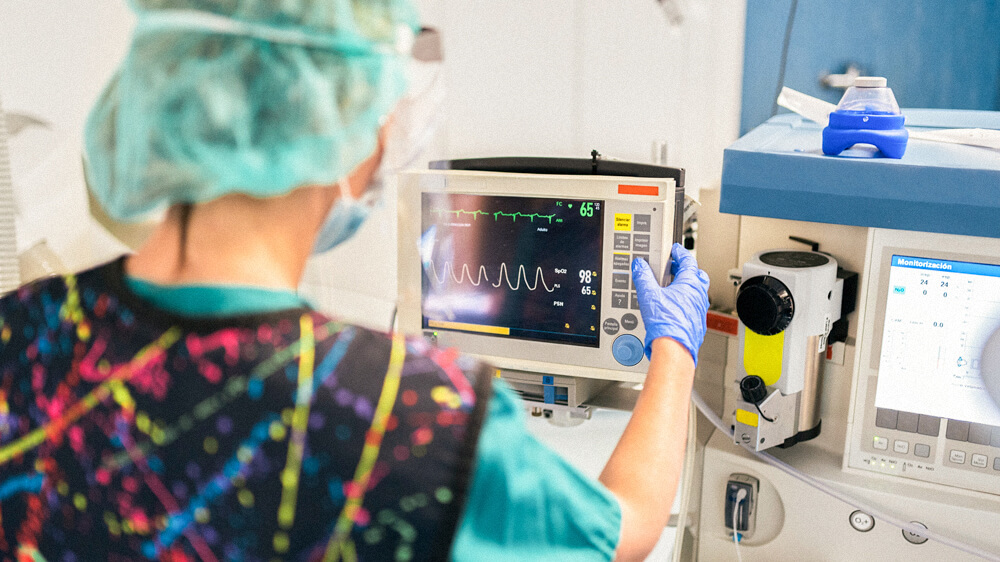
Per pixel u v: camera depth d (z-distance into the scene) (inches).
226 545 18.2
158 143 18.5
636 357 49.6
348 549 17.8
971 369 42.6
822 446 49.8
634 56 64.2
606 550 21.4
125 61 19.5
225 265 19.1
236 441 17.8
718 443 51.0
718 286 55.6
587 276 49.7
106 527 19.0
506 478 18.8
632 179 47.2
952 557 44.3
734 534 49.4
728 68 61.7
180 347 18.3
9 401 20.2
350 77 19.6
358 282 63.9
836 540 47.1
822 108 51.6
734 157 44.1
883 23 57.8
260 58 18.7
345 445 17.7
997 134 44.0
